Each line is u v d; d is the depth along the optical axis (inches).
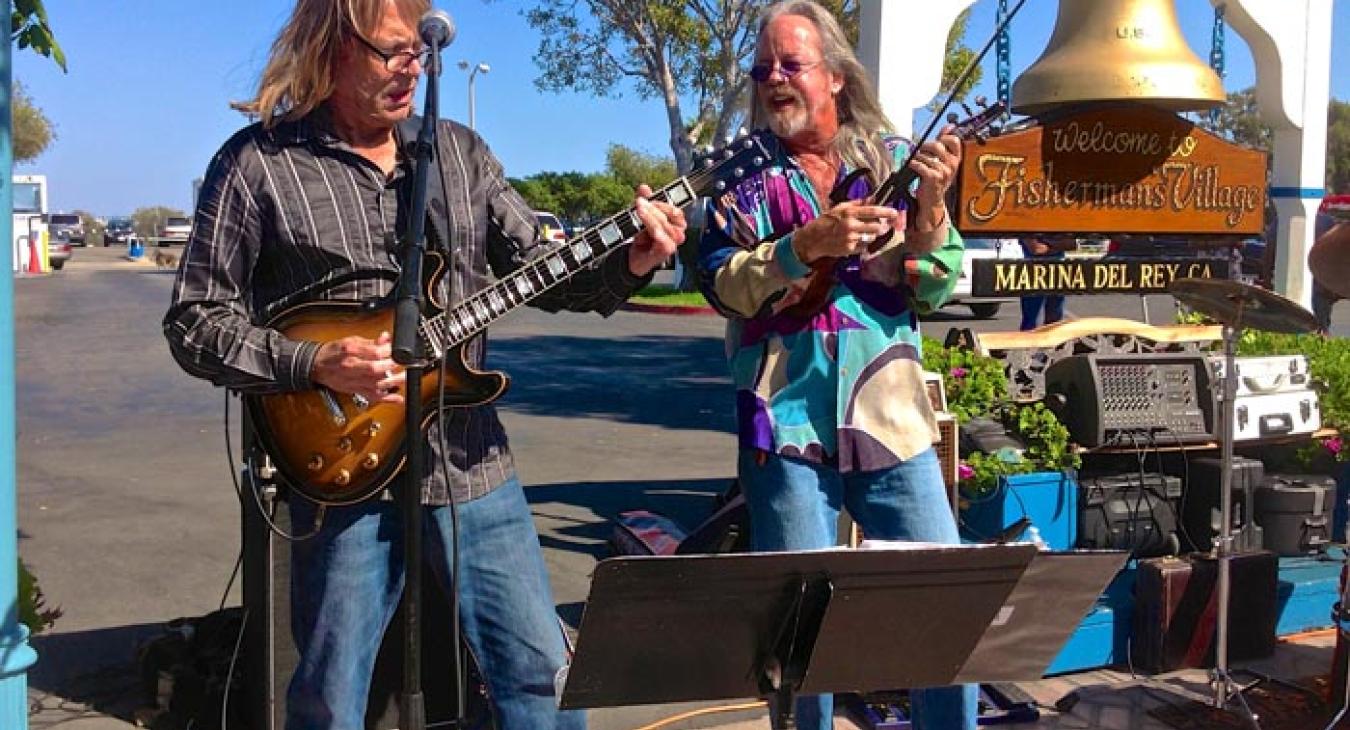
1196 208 183.2
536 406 412.2
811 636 83.0
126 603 193.6
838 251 97.7
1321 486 185.9
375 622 97.6
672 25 802.2
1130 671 169.8
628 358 560.7
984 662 92.0
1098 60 167.8
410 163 95.6
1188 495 185.0
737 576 79.0
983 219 169.3
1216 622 166.4
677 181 98.4
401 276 86.0
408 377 83.6
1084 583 90.2
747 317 107.4
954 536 113.0
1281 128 219.3
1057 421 176.9
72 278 1261.1
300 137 93.3
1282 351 194.2
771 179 109.0
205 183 92.8
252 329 89.8
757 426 110.2
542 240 105.2
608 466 305.9
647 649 81.7
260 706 129.5
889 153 111.9
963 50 574.2
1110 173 176.7
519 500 102.1
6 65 93.8
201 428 363.6
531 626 100.0
